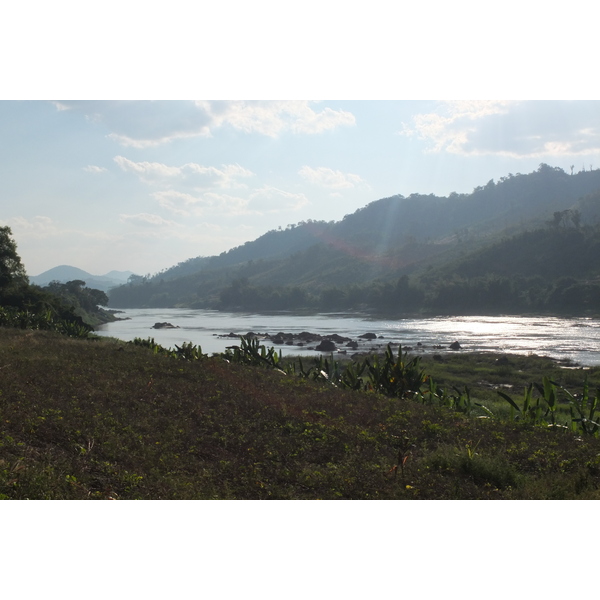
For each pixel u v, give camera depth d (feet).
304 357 129.49
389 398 50.01
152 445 29.19
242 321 349.82
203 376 54.49
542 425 41.11
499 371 104.99
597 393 41.45
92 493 21.77
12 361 53.31
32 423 30.17
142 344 87.81
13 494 20.49
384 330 245.86
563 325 252.83
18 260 178.19
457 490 24.90
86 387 43.01
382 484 25.66
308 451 30.81
